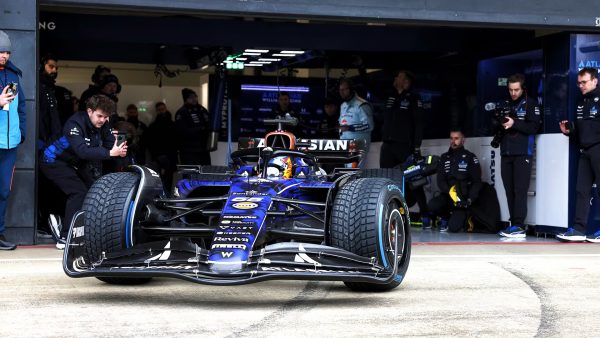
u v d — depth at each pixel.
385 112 19.69
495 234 17.02
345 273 7.73
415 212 20.50
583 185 15.32
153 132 22.77
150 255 8.15
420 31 18.88
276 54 20.45
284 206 9.34
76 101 20.86
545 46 16.31
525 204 16.27
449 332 6.94
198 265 7.78
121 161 14.92
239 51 20.17
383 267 8.29
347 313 7.73
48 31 17.64
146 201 9.04
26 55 13.17
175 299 8.45
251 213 8.27
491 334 6.89
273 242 9.80
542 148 16.39
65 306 7.95
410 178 18.73
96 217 8.73
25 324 7.08
